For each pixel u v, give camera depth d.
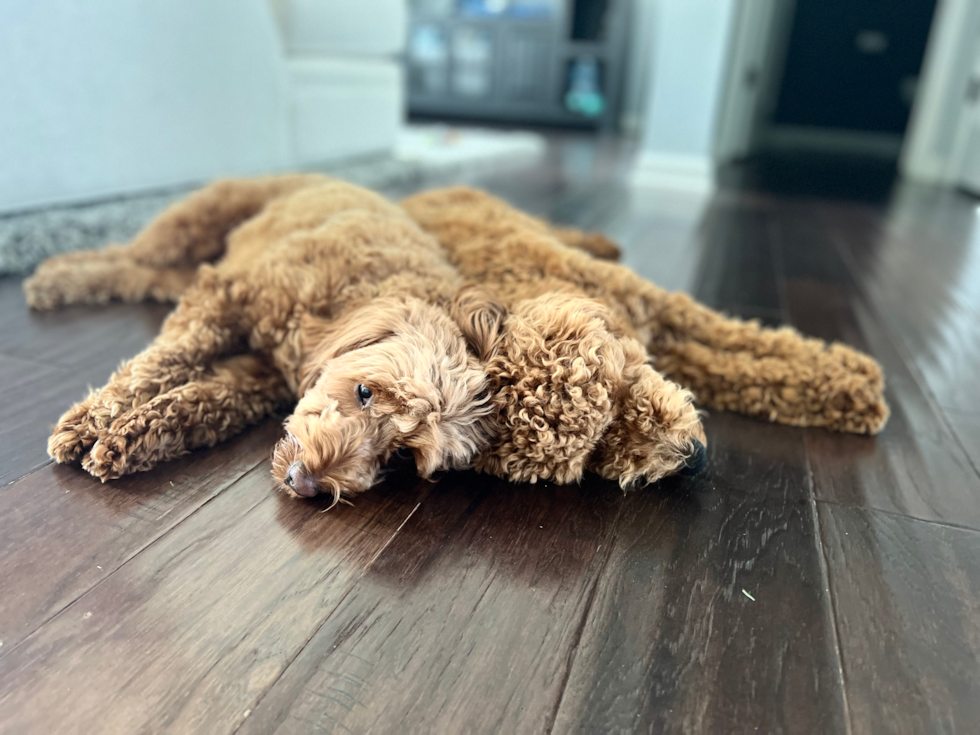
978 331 1.68
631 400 0.89
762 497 0.95
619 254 1.86
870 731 0.61
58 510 0.83
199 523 0.83
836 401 1.15
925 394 1.31
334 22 3.13
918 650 0.70
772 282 2.05
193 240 1.59
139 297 1.59
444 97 6.95
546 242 1.26
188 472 0.93
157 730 0.57
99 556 0.76
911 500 0.96
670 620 0.72
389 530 0.84
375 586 0.75
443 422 0.83
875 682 0.66
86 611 0.68
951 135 4.33
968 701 0.64
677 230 2.72
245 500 0.88
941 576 0.81
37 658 0.63
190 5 2.25
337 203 1.33
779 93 6.88
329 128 3.17
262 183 1.65
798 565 0.82
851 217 3.18
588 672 0.65
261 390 1.07
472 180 3.54
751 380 1.18
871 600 0.76
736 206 3.35
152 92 2.19
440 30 6.71
